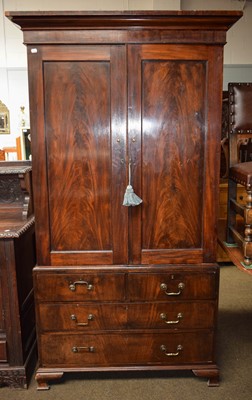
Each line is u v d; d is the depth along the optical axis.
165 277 1.72
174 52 1.56
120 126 1.61
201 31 1.54
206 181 1.67
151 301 1.74
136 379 1.86
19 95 4.73
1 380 1.80
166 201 1.68
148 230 1.71
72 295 1.72
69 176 1.66
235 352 2.10
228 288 2.99
